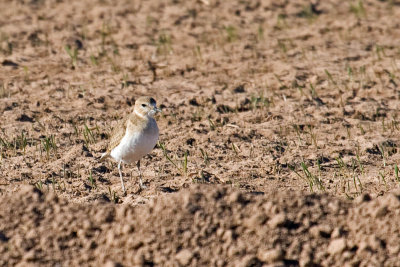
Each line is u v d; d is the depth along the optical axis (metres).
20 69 18.73
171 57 19.94
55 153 12.91
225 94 16.80
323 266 8.44
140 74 18.42
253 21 24.17
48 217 9.23
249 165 12.38
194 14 25.11
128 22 23.95
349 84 17.31
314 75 18.09
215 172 12.00
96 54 20.25
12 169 12.06
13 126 14.43
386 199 9.00
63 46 20.86
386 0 27.09
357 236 8.70
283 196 9.27
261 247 8.52
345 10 25.61
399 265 8.32
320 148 13.35
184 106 15.91
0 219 9.23
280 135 14.12
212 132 14.10
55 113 15.31
